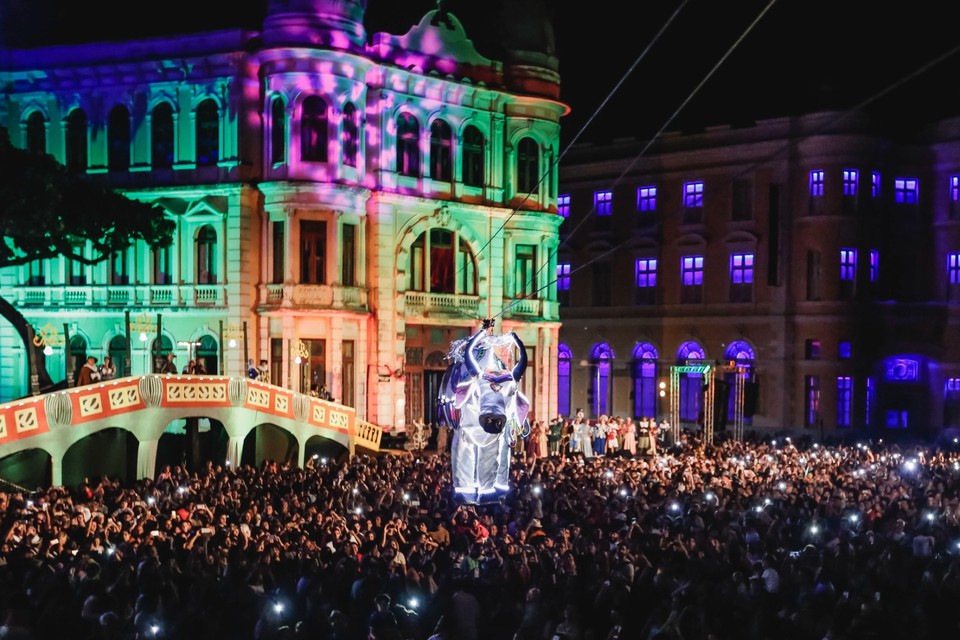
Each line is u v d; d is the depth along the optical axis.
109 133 48.25
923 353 58.03
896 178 58.66
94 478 34.81
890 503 24.05
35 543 18.36
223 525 20.73
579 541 19.22
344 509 23.92
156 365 41.06
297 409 37.84
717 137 60.31
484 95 52.34
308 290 45.78
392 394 48.66
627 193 64.00
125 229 39.91
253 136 46.41
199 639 14.05
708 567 17.14
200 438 40.09
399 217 49.38
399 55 49.09
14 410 30.20
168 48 47.09
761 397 58.88
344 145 46.72
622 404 64.00
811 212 57.09
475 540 21.11
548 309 55.12
